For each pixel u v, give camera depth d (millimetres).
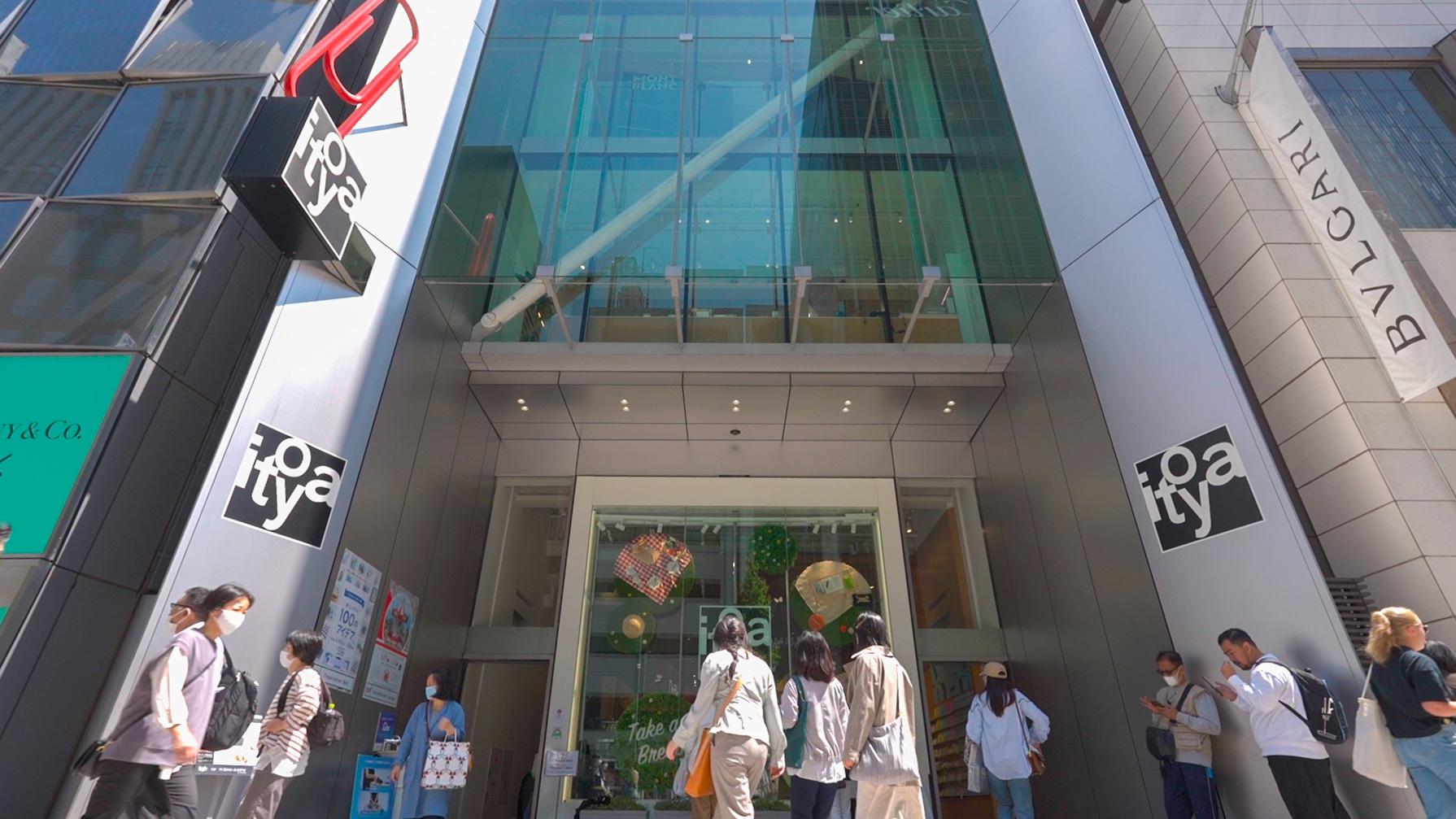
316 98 6586
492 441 11039
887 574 10703
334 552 6477
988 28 11523
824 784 4609
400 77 8664
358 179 7207
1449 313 6375
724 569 10781
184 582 5145
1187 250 8750
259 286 6414
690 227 9602
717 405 10445
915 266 9375
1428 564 5828
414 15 9188
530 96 10625
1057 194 9273
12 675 4266
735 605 10523
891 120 10648
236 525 5586
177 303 5566
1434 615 5695
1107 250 8195
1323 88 9297
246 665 5363
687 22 11828
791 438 11352
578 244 9414
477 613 10375
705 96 10883
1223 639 5613
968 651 10172
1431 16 9656
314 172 6449
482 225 9516
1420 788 4387
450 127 9609
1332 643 5316
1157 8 9750
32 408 5082
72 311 5445
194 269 5715
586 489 11258
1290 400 7230
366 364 7238
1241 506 6156
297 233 6520
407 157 8547
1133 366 7469
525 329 9445
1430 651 4566
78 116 6445
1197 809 5676
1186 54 9250
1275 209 7828
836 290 9617
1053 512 8648
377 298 7574
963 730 10008
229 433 5680
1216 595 6168
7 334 5324
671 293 9570
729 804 4180
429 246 8688
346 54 7992
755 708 4488
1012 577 9883
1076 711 7988
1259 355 7633
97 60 6738
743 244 9492
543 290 9352
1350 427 6574
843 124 10633
